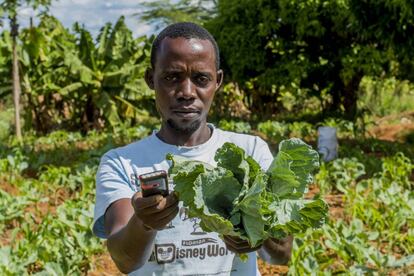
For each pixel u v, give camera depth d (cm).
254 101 2384
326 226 688
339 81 1983
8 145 1709
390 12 1506
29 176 1252
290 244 226
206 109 220
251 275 237
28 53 1975
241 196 181
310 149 188
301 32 1734
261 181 178
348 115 1978
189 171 179
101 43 2038
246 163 185
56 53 2030
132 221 195
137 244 197
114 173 232
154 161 232
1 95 2028
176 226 228
